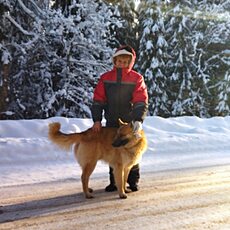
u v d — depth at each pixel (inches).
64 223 156.9
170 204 183.5
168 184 222.2
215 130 410.3
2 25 466.9
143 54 727.7
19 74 522.0
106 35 614.2
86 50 539.8
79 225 154.6
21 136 331.6
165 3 737.6
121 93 204.2
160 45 713.0
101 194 202.2
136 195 199.6
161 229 150.3
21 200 188.7
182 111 735.7
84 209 175.8
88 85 549.6
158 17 726.5
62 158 277.3
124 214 168.6
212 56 763.4
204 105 757.9
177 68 742.5
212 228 151.4
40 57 538.3
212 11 764.0
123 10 727.7
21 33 511.2
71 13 552.1
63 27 504.4
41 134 343.0
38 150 277.7
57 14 496.1
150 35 725.9
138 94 202.1
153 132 368.8
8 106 516.4
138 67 738.8
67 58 522.9
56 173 243.3
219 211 173.3
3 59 456.8
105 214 168.6
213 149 333.4
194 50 741.9
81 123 371.2
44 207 178.4
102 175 243.6
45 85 534.9
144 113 199.8
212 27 769.6
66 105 546.0
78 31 509.0
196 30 776.3
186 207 178.9
